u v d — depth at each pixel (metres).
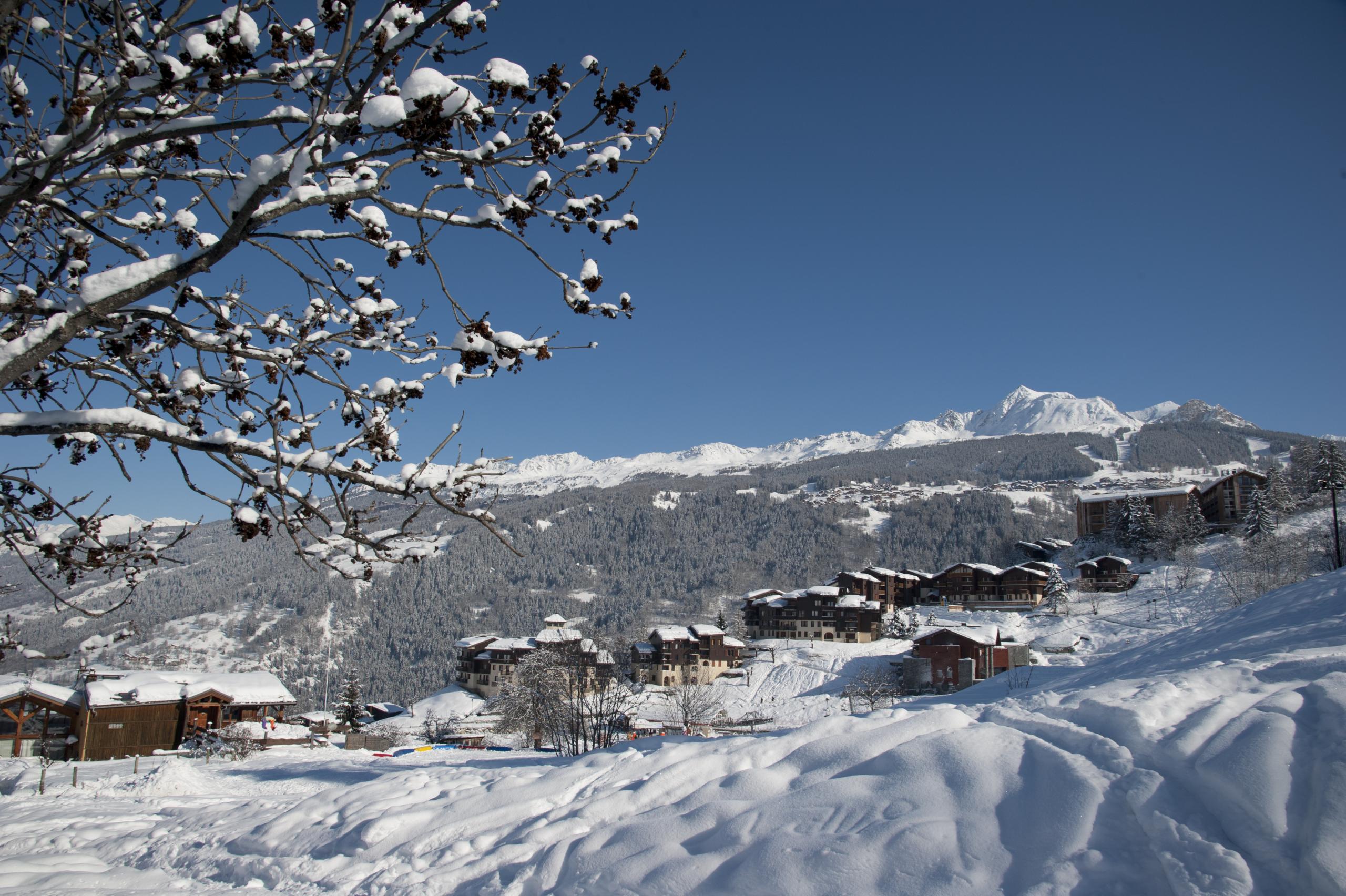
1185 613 61.03
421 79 3.84
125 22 4.52
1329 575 15.49
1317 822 4.30
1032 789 5.52
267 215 4.39
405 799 8.61
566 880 6.05
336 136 4.19
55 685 37.34
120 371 5.83
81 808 13.57
